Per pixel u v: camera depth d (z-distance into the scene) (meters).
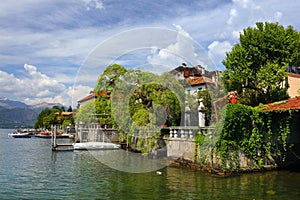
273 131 17.08
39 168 19.31
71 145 33.12
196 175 15.25
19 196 11.88
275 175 15.23
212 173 15.61
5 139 63.53
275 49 26.17
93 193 12.02
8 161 23.27
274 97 26.88
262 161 16.48
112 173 16.30
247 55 27.17
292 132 18.09
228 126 15.43
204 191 11.98
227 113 15.49
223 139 15.36
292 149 17.97
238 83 27.98
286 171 16.27
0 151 32.62
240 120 15.80
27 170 18.48
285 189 12.31
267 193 11.68
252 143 16.14
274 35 26.50
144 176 15.12
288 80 28.62
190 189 12.32
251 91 28.69
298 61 26.95
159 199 10.88
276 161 17.14
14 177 15.98
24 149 35.56
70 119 67.12
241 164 15.82
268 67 25.52
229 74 27.97
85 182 14.16
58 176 16.14
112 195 11.63
